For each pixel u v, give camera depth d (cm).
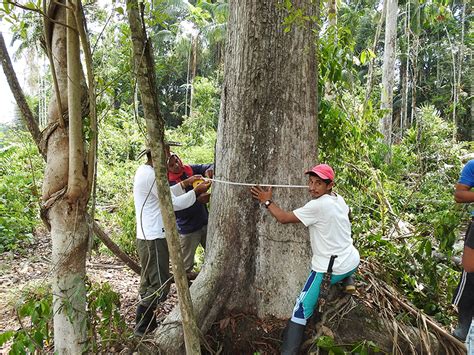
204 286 323
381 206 538
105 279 548
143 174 363
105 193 1025
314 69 336
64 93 248
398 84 3053
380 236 448
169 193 225
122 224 683
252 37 317
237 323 328
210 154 1268
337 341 323
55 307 259
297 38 321
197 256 558
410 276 443
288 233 327
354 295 358
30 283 521
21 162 927
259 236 329
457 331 346
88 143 265
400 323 351
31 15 254
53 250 256
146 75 216
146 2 234
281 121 322
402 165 1192
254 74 319
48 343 307
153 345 300
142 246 363
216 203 339
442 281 447
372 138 584
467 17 2462
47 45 235
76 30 225
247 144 324
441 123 1456
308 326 328
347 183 537
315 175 302
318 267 307
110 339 298
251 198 327
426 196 855
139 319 364
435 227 417
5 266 607
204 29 2273
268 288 328
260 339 324
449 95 2591
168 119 2972
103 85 266
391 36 1515
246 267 331
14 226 720
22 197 821
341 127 482
